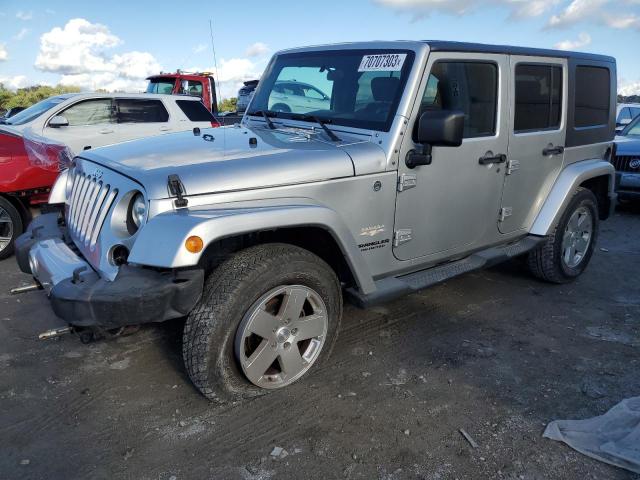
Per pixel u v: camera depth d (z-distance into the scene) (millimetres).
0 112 20359
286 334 2875
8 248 5531
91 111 8195
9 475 2361
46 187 5684
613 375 3303
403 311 4227
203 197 2596
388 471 2443
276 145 3141
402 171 3266
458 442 2646
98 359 3383
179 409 2875
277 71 4215
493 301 4488
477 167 3754
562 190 4512
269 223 2615
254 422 2775
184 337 2643
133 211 2688
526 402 2998
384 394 3047
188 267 2504
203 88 13102
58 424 2734
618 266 5566
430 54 3305
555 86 4402
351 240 3021
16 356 3402
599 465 2484
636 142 8203
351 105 3504
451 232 3744
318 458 2520
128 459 2488
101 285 2488
